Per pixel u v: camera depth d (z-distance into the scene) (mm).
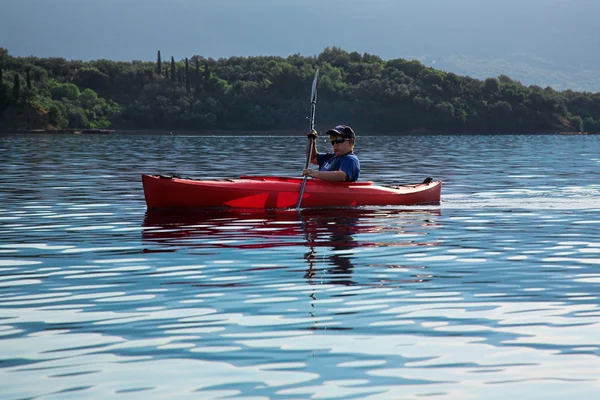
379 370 3756
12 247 7562
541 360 3893
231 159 28344
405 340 4242
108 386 3551
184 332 4414
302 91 140625
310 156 11258
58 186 14938
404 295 5344
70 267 6457
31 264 6613
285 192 10977
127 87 143625
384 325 4551
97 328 4508
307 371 3746
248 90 136750
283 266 6484
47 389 3514
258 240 8023
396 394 3449
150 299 5246
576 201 12328
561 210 10992
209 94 137750
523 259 6848
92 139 67500
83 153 33562
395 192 11625
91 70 144000
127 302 5160
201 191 10773
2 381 3617
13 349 4098
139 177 17656
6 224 9305
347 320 4672
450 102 141875
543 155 34656
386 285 5691
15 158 27688
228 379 3639
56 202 11875
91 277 6023
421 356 3965
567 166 24141
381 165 24688
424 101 138250
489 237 8250
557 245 7676
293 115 134250
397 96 139000
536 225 9297
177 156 31094
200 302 5156
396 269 6348
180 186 10766
